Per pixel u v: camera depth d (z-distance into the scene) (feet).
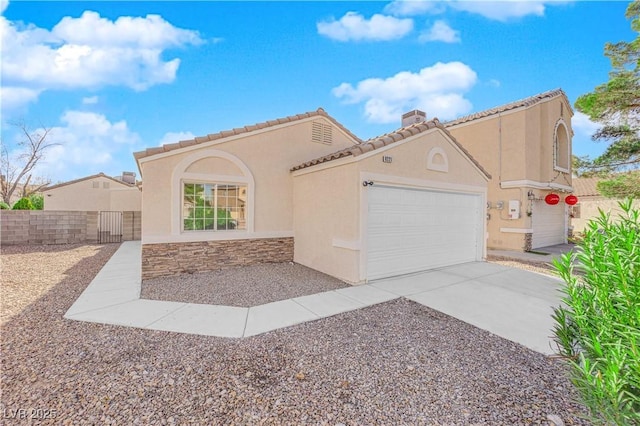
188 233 30.71
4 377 12.13
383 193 29.68
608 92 43.16
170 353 14.40
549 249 53.52
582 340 8.11
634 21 42.78
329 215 30.71
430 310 21.16
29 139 90.07
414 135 31.65
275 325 18.07
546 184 55.21
